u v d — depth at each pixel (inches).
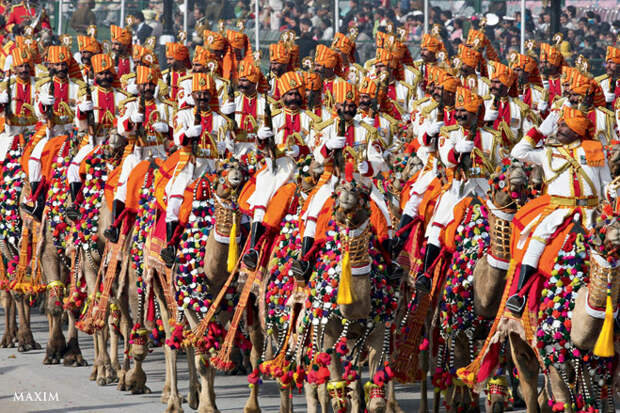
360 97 1419.8
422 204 1327.5
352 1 3314.5
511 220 1166.3
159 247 1359.5
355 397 1179.3
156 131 1519.4
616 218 984.3
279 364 1203.2
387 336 1144.8
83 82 1754.4
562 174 1112.2
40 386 1549.0
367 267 1104.8
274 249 1258.6
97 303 1517.0
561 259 1067.3
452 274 1226.0
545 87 1982.0
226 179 1267.2
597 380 1051.9
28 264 1727.4
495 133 1301.7
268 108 1295.5
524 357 1122.7
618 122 1536.7
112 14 3314.5
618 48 1822.1
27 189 1716.3
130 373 1509.6
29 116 1791.3
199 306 1316.4
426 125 1354.6
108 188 1521.9
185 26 2952.8
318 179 1244.5
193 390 1409.9
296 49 1819.6
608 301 998.4
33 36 2117.4
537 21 3393.2
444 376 1254.3
